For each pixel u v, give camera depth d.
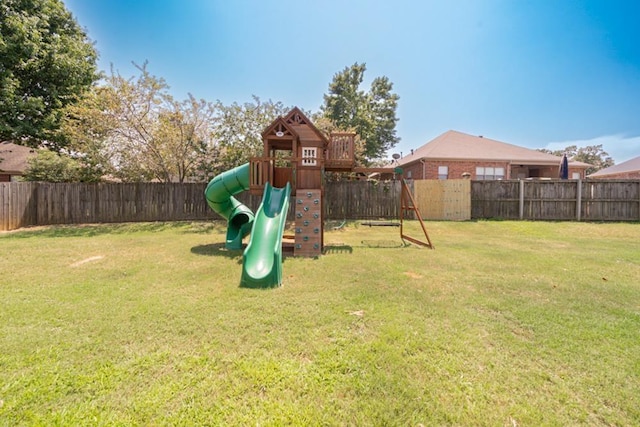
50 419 1.69
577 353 2.43
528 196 12.05
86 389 1.94
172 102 11.61
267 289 3.97
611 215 11.56
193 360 2.28
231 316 3.09
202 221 11.90
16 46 11.15
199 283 4.22
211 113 12.19
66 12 13.82
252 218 7.44
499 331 2.80
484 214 12.34
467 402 1.86
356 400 1.87
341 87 24.05
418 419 1.72
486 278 4.51
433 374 2.14
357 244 7.58
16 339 2.57
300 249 6.24
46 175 12.01
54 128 13.05
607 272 4.84
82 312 3.17
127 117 11.11
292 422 1.70
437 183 12.55
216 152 12.23
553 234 9.01
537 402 1.87
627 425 1.69
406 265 5.30
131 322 2.94
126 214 11.71
